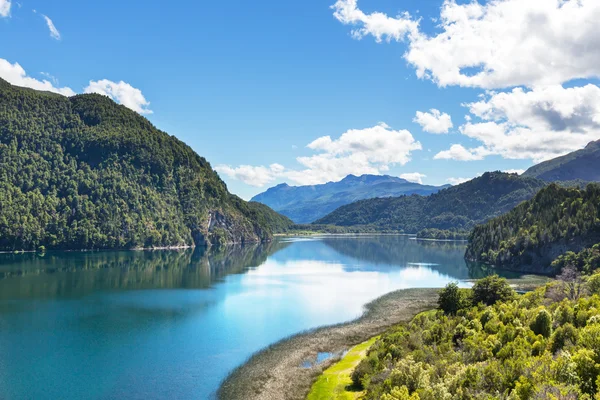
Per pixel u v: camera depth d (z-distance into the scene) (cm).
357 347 7794
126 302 11562
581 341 5228
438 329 7112
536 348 5672
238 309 10812
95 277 15775
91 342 8081
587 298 8262
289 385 6125
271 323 9481
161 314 10244
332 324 9412
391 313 10438
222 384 6200
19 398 5759
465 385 4684
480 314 7825
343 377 6225
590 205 19350
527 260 18938
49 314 10112
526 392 4094
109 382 6275
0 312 10250
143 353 7500
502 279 9750
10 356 7300
